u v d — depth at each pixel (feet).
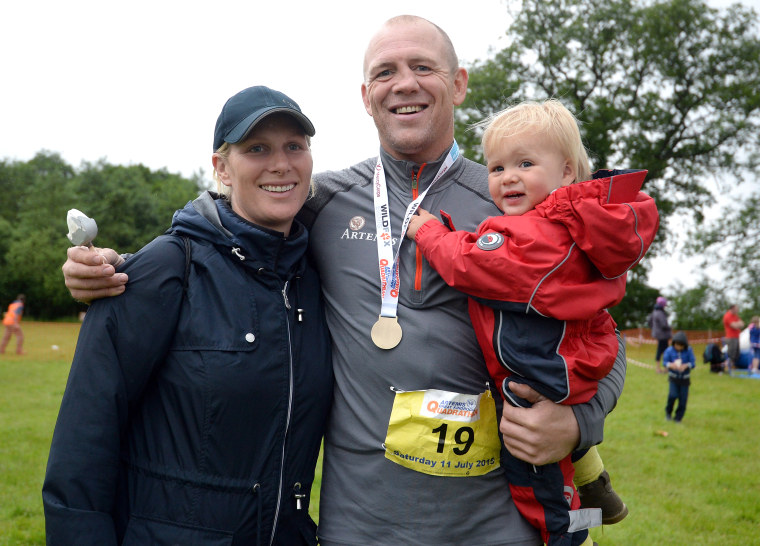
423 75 9.31
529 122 8.64
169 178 270.87
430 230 8.72
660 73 116.37
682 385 36.68
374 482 8.71
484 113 112.68
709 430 34.78
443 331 8.75
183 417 7.77
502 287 7.95
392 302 8.86
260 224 8.46
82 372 7.65
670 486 24.82
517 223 8.16
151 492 7.74
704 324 112.57
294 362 8.26
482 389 8.93
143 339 7.71
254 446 7.86
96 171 207.31
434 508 8.61
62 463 7.45
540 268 7.82
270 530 7.97
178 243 8.19
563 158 8.70
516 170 8.64
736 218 107.55
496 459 8.82
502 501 8.84
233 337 7.81
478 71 118.21
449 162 9.62
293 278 8.72
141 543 7.60
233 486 7.73
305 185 8.60
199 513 7.63
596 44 117.91
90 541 7.29
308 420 8.43
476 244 8.12
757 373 65.10
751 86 114.32
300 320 8.56
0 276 167.02
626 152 118.73
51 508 7.34
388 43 9.39
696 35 115.96
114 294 7.71
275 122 8.23
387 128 9.48
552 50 117.91
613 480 25.48
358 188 9.75
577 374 8.16
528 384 8.16
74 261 7.47
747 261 106.42
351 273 9.22
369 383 8.83
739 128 114.01
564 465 8.84
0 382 47.50
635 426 35.40
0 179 219.20
